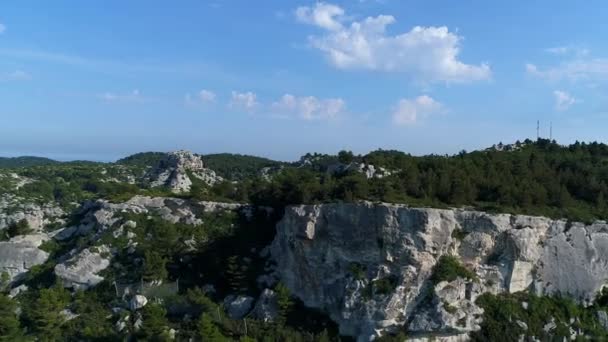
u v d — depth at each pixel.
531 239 96.31
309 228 101.62
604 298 99.00
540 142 166.62
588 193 112.31
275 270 107.75
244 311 101.81
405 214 94.75
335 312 97.88
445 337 91.69
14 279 119.31
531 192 105.56
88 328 97.00
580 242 98.75
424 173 114.31
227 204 127.06
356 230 98.25
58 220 145.38
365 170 126.12
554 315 94.88
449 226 95.12
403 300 92.56
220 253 114.06
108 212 126.62
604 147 153.25
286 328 95.31
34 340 96.94
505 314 93.00
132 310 102.44
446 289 92.50
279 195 123.06
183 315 102.00
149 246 116.06
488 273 96.38
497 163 127.50
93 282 112.06
